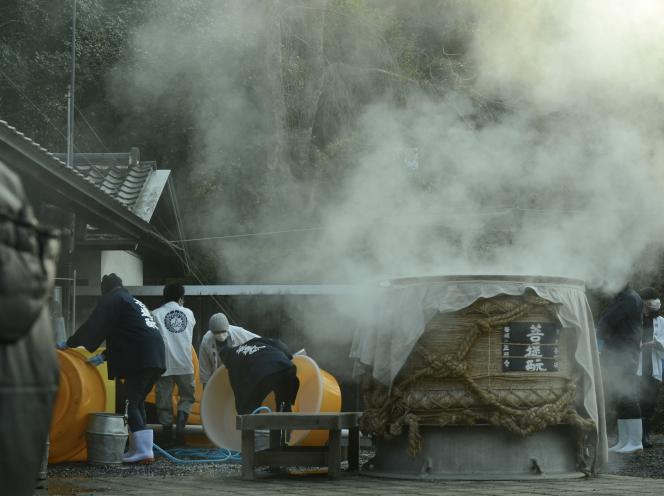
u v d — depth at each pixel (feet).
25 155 27.61
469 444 25.17
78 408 30.12
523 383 25.18
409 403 25.43
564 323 25.64
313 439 31.71
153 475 27.12
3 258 7.39
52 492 22.13
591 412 26.04
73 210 36.50
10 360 7.63
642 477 26.61
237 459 32.01
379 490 22.38
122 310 30.50
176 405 40.68
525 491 22.07
